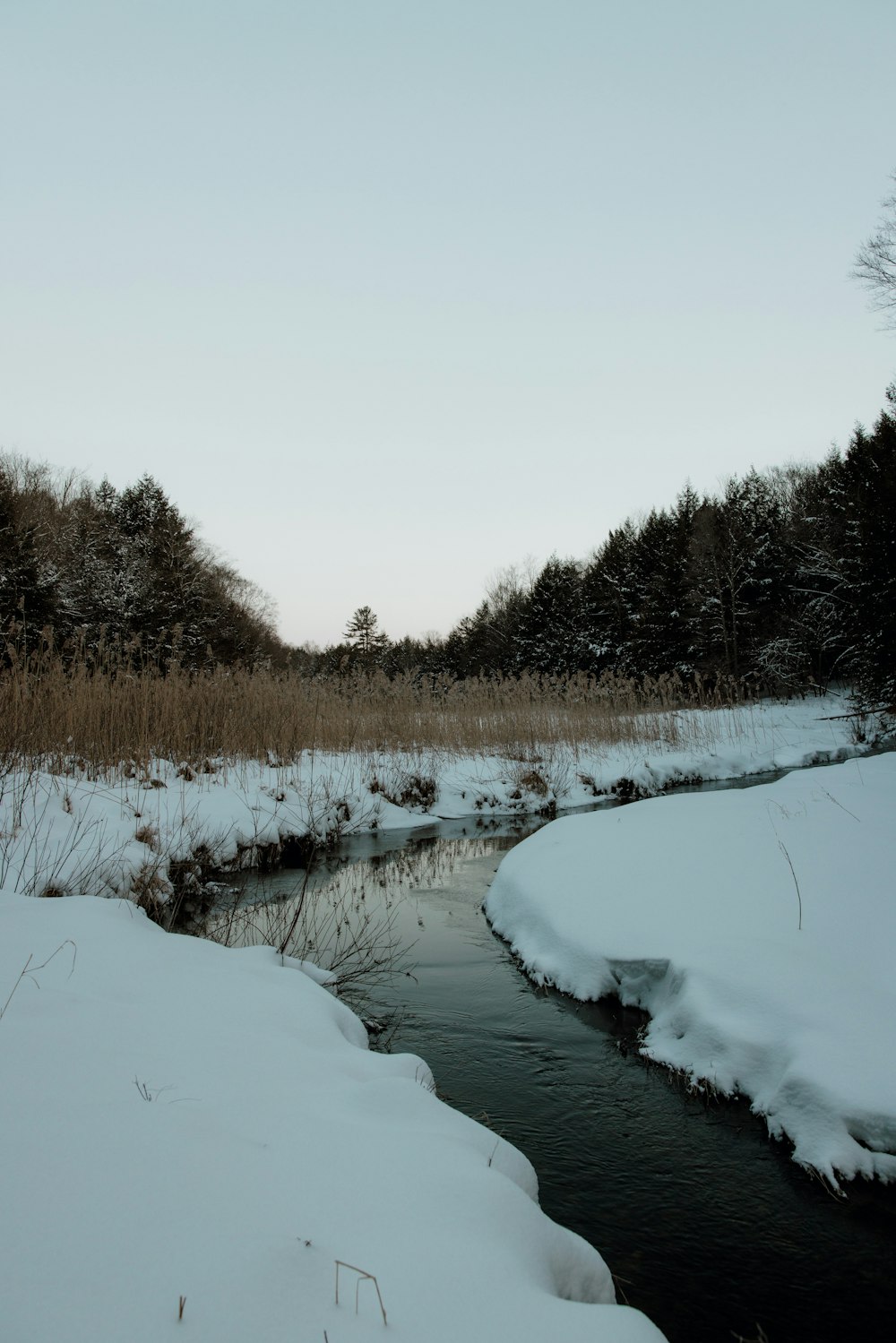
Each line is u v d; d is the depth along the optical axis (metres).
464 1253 1.62
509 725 13.42
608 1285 2.00
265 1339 1.32
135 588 26.44
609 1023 4.25
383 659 52.56
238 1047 2.60
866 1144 2.84
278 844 8.24
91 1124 1.88
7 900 3.92
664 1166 3.04
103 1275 1.40
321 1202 1.72
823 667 23.58
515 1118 3.39
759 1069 3.35
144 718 9.29
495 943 5.61
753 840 5.59
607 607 34.22
